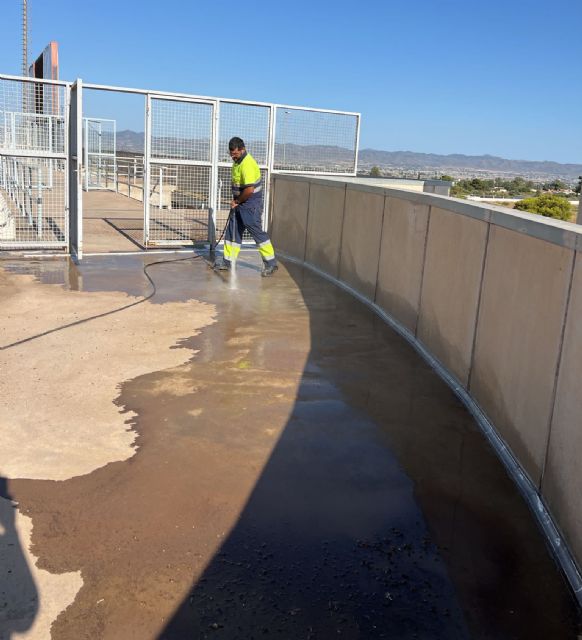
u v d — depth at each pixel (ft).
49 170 35.96
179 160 36.37
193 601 8.96
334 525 10.87
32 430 13.79
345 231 29.60
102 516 10.78
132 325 21.99
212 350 19.72
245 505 11.31
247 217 30.96
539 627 8.80
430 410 15.97
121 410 15.02
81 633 8.29
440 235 19.34
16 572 9.34
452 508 11.59
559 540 10.44
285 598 9.12
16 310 23.25
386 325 23.63
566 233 11.16
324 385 17.26
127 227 45.42
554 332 11.53
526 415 12.66
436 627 8.73
